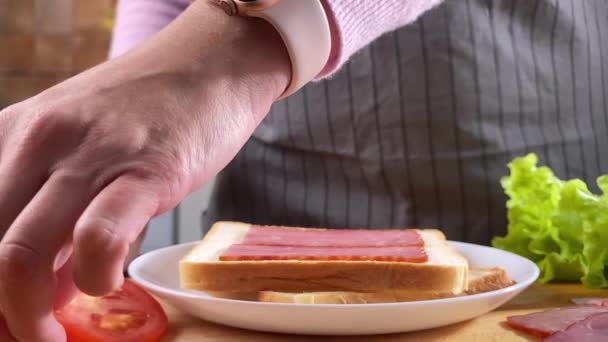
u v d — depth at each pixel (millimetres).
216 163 410
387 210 718
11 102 1229
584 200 602
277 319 485
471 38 693
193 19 436
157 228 1124
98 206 369
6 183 388
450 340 494
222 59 424
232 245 547
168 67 415
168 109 400
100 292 365
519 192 633
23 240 373
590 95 720
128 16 691
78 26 1217
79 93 405
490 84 698
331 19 448
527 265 563
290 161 738
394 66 699
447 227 708
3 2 1199
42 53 1222
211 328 513
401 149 707
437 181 704
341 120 715
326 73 467
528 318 513
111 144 385
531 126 708
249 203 752
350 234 584
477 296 492
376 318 481
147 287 521
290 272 509
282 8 434
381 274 504
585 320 482
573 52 712
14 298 376
